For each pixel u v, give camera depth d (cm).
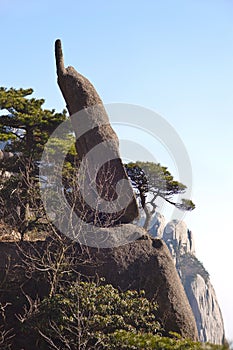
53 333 1287
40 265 1391
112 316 1270
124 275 1424
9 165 2089
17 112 2180
